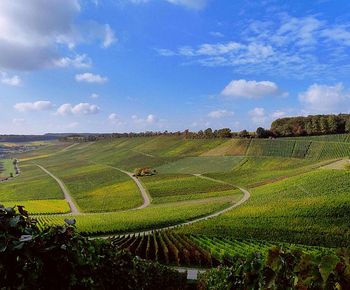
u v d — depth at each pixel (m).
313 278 5.10
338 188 94.31
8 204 125.88
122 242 62.12
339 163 123.50
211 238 67.25
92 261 8.02
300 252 5.93
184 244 59.38
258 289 7.25
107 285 9.69
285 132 183.75
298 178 111.19
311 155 152.62
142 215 93.62
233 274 9.41
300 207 81.25
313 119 182.50
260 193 107.31
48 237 5.72
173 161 179.25
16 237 5.07
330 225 73.31
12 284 5.01
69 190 148.00
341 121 176.25
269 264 6.06
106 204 117.88
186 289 34.28
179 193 122.25
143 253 55.34
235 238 67.50
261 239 69.50
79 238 7.23
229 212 85.38
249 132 192.38
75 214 106.44
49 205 121.81
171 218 86.25
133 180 150.62
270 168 144.75
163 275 24.33
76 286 6.62
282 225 74.19
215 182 131.75
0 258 4.90
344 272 4.87
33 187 163.00
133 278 12.01
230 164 157.50
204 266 51.25
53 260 5.65
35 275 5.22
